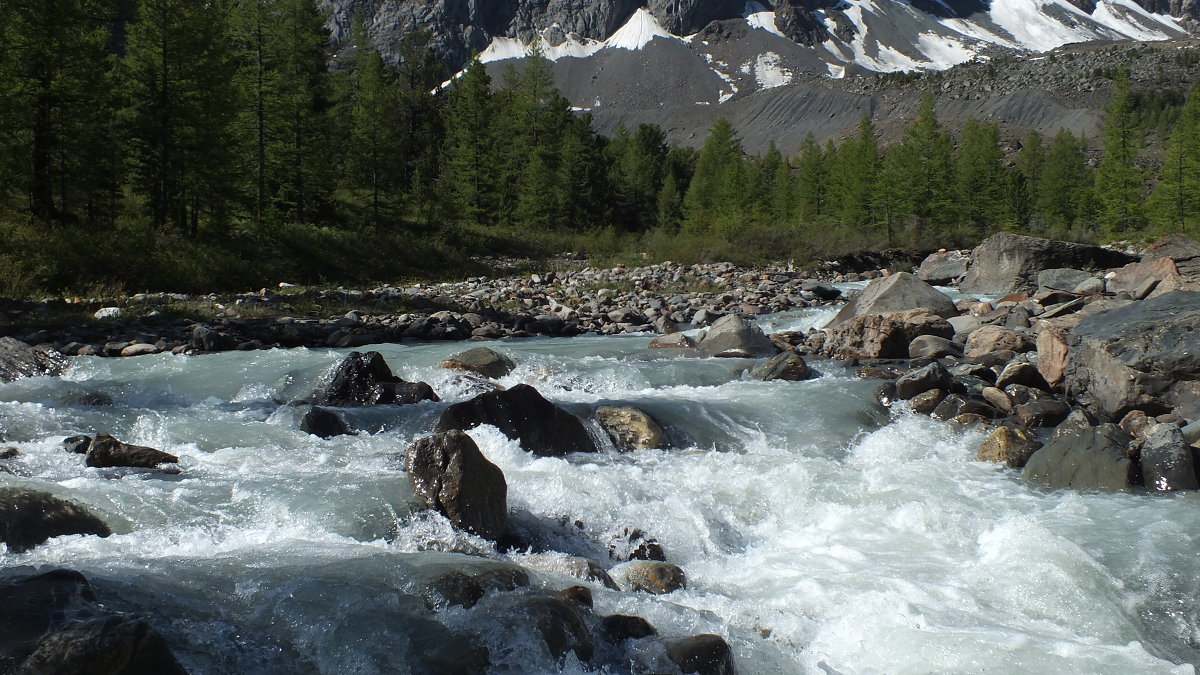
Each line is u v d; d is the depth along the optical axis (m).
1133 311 10.48
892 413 10.71
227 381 12.20
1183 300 10.35
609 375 12.55
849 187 60.94
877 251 38.03
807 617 5.44
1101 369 10.00
